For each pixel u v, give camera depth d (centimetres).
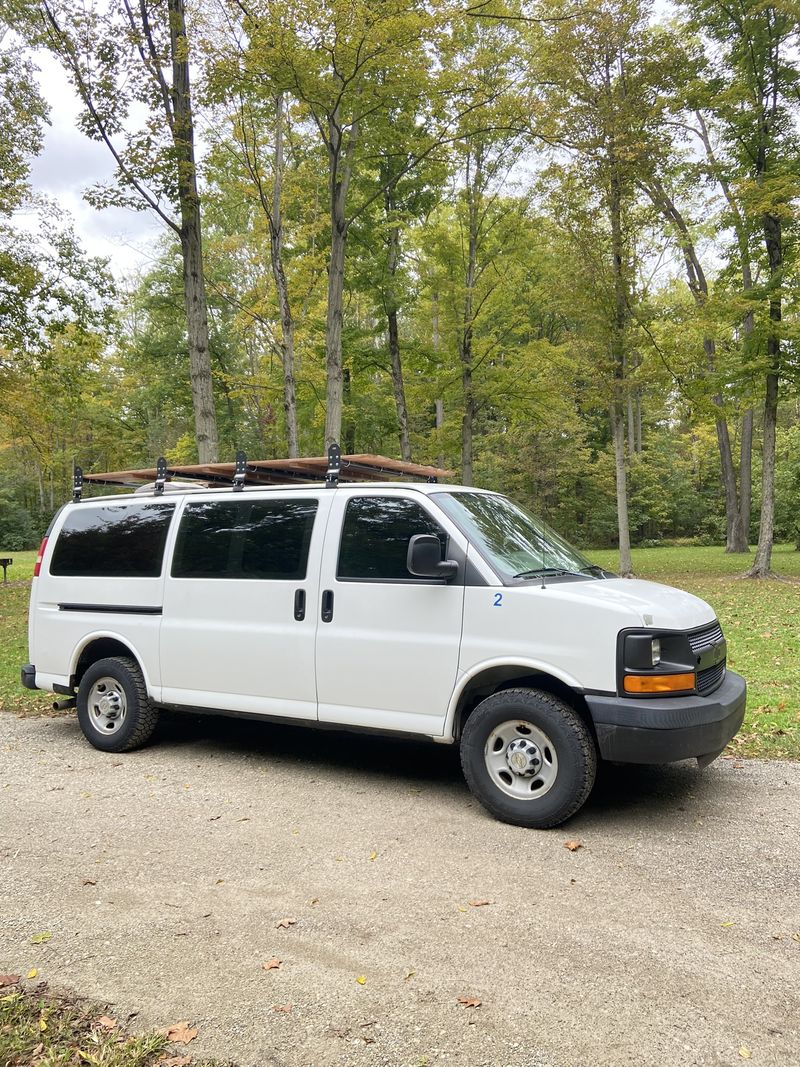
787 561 2442
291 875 359
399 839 401
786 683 731
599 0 1468
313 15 1050
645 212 1638
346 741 612
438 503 465
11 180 1647
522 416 2175
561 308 1773
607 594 423
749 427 2853
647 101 1533
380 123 1303
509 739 423
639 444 3959
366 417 2370
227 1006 256
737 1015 248
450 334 2088
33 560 3195
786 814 429
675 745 384
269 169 1877
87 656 629
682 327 1653
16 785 505
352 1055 231
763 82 1653
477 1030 242
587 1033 240
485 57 1268
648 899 330
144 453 4047
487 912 320
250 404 2997
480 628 432
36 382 1959
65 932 308
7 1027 244
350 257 1870
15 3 1173
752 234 1691
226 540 540
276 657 502
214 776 520
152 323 2997
